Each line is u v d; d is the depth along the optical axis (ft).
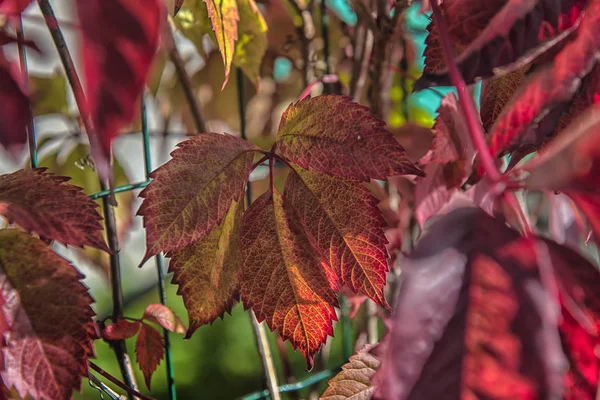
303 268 1.32
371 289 1.30
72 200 1.26
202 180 1.27
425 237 0.82
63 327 1.21
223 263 1.32
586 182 0.79
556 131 1.10
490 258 0.79
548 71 1.03
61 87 2.05
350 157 1.24
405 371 0.74
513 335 0.73
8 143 0.85
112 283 1.65
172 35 1.87
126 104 0.56
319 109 1.28
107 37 0.56
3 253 1.22
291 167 1.32
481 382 0.72
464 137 1.22
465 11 0.99
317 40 2.39
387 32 1.73
